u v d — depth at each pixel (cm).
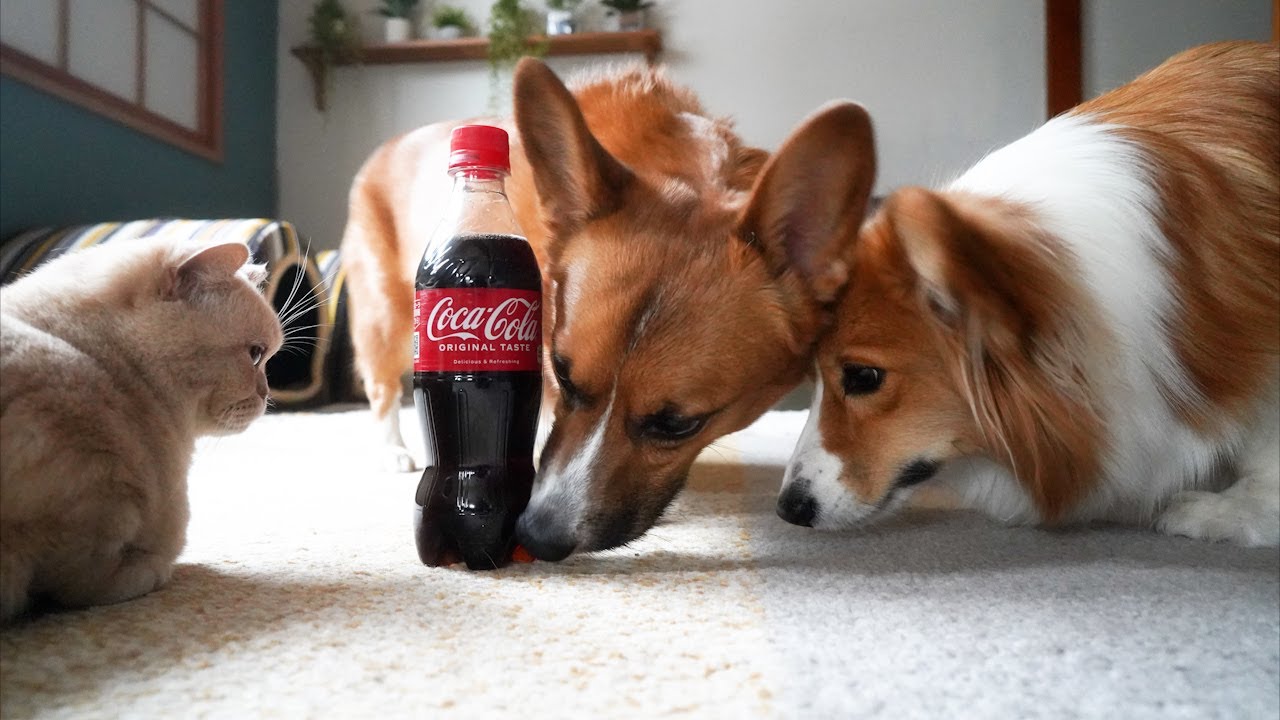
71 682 36
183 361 50
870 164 53
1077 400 56
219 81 210
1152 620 44
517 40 226
